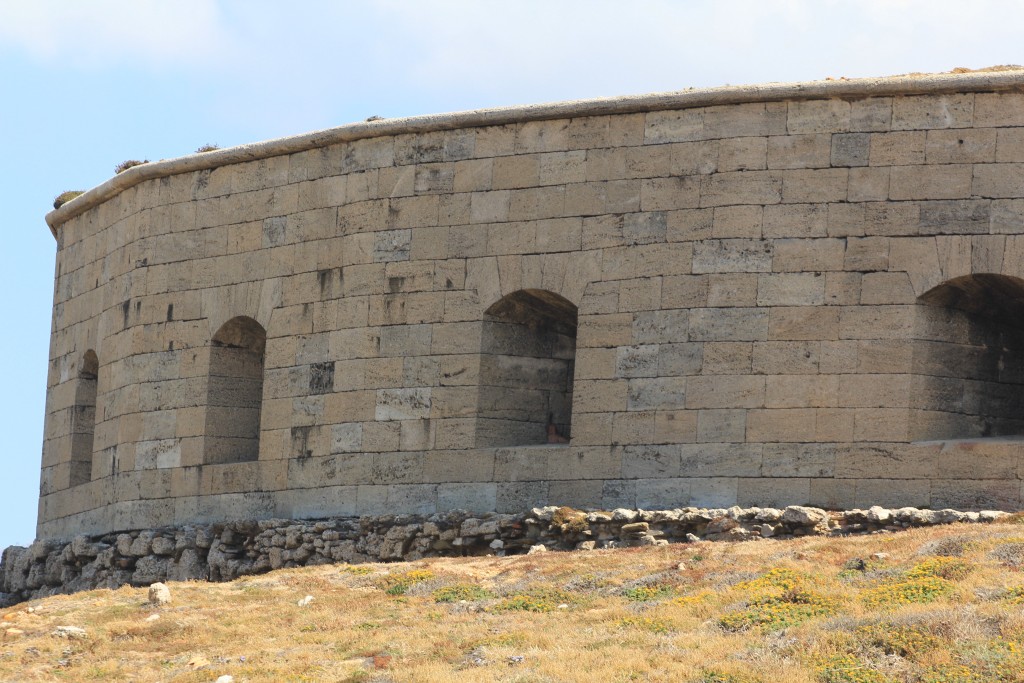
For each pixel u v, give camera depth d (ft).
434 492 117.08
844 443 107.45
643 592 89.86
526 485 114.52
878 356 107.76
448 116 119.34
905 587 82.99
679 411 110.93
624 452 111.96
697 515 105.50
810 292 109.40
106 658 87.25
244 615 93.61
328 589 99.40
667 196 113.09
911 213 108.27
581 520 108.17
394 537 115.24
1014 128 107.04
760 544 99.91
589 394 113.50
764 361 109.60
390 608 93.20
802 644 76.13
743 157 111.65
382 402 119.85
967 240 106.93
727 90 111.86
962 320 109.40
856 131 109.81
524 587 94.58
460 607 91.81
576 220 115.34
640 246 113.29
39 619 96.27
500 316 118.21
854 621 78.33
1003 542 89.25
